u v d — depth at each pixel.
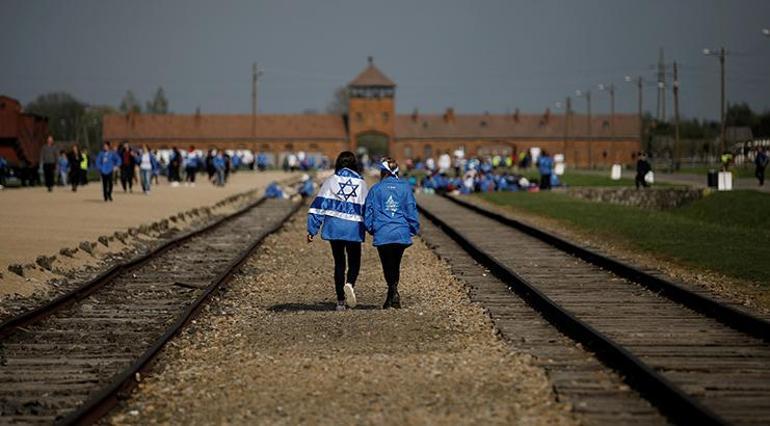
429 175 152.75
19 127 122.00
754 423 19.22
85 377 24.11
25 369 25.08
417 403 21.09
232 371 24.55
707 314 33.28
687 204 117.50
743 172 179.25
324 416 20.23
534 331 30.03
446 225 73.69
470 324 31.36
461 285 41.72
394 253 34.72
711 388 22.20
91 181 146.25
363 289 41.12
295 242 64.81
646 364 23.12
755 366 24.64
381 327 30.16
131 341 29.05
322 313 33.22
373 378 23.48
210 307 35.41
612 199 130.50
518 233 71.81
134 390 22.52
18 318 30.08
